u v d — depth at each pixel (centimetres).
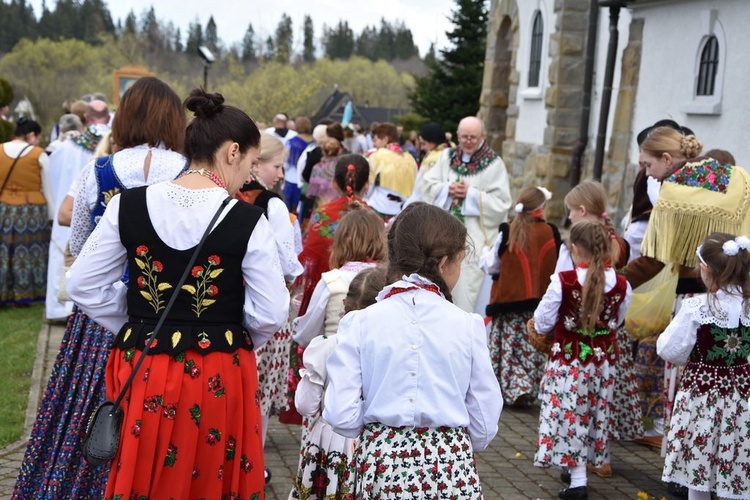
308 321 402
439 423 257
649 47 1044
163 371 267
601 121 1185
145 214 274
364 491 260
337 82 5525
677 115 973
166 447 266
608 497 465
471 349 263
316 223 511
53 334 757
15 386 603
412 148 1321
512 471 500
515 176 1512
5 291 858
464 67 2991
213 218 273
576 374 464
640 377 564
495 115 1747
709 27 900
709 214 472
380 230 412
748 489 406
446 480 255
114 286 291
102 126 797
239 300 279
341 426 259
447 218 270
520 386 627
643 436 535
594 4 1276
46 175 868
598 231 465
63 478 330
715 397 409
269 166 419
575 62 1334
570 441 459
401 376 257
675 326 415
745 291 405
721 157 509
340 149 1024
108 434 261
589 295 459
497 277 641
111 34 5034
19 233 856
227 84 4291
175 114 340
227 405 274
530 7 1476
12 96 1077
